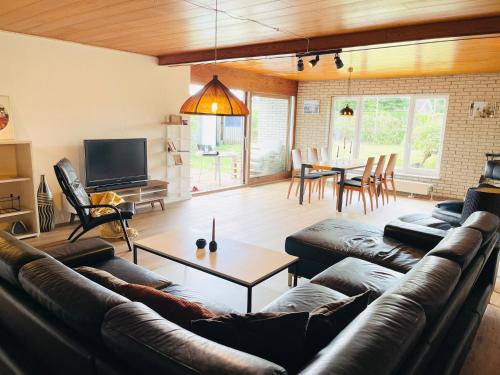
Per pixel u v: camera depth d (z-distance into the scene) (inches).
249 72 289.0
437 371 58.0
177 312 59.0
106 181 201.3
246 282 92.7
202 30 152.7
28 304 59.9
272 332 50.9
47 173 185.2
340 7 117.5
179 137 245.6
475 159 268.8
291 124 350.6
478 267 82.5
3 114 165.0
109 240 171.3
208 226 197.0
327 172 275.6
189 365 39.5
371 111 314.3
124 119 213.8
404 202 266.1
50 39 176.9
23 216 175.0
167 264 145.4
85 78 193.0
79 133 195.0
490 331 104.3
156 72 225.3
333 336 53.2
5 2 118.7
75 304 51.9
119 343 45.1
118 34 163.9
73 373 51.5
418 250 115.0
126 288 63.9
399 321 48.8
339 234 128.1
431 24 134.8
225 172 374.9
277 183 331.6
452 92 272.1
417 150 296.8
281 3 114.6
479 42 159.0
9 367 61.6
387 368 41.1
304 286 88.5
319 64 232.2
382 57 201.2
